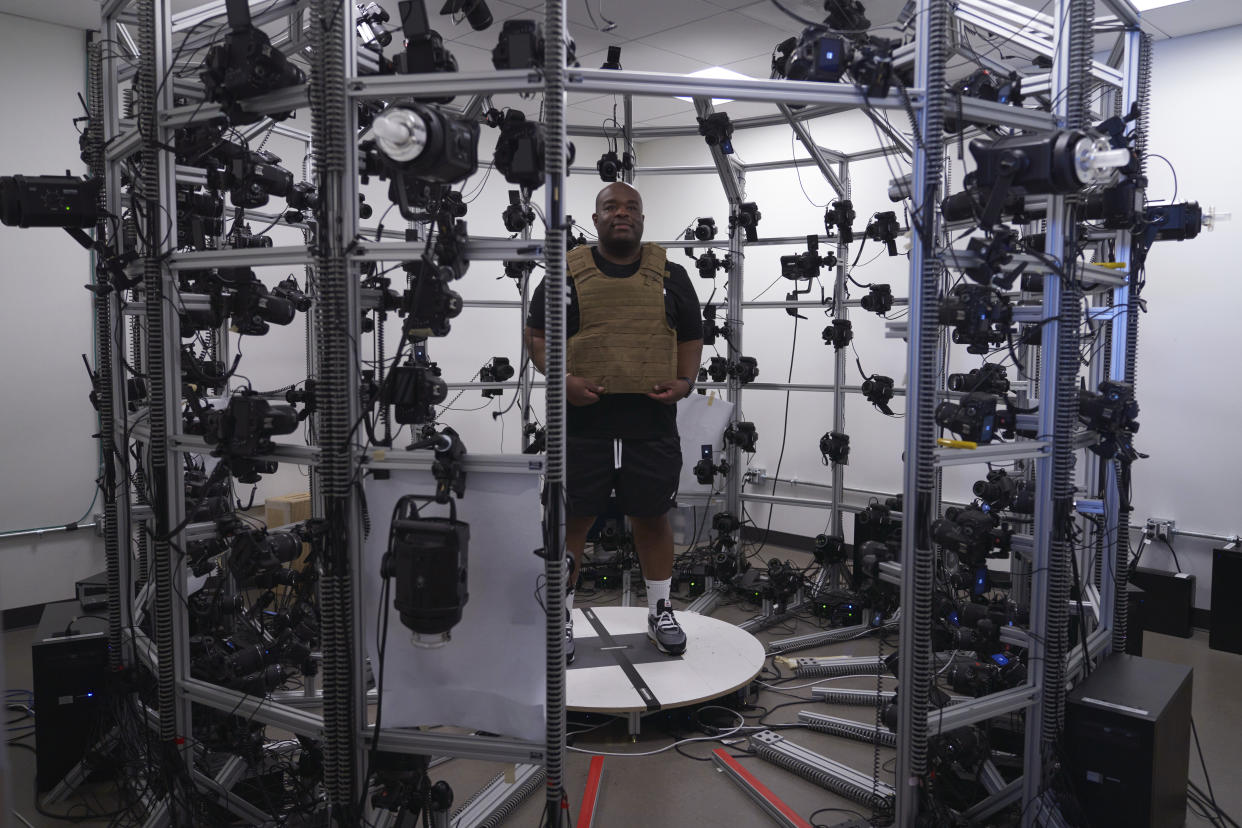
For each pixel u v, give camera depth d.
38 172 4.22
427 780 2.13
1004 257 2.07
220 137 2.21
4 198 2.42
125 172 2.80
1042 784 2.28
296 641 2.59
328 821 2.14
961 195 2.17
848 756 2.89
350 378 1.94
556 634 1.89
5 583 4.18
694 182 6.32
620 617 3.76
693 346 3.20
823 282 5.69
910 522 2.09
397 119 1.68
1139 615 3.43
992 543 2.32
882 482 5.48
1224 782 2.72
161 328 2.23
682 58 4.65
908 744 2.11
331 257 1.90
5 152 4.12
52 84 4.25
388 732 2.01
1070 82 2.20
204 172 2.52
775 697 3.42
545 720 1.96
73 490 4.38
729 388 4.65
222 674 2.38
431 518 1.90
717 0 3.81
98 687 2.71
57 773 2.67
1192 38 4.18
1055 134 1.98
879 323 5.44
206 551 2.41
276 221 3.62
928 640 2.09
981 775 2.54
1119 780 2.19
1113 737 2.20
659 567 3.34
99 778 2.73
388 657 2.03
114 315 2.64
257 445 2.07
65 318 4.33
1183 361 4.29
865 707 3.29
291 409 2.20
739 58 4.66
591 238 6.41
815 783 2.69
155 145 2.18
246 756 2.42
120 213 2.67
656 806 2.57
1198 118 4.18
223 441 2.09
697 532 4.85
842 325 4.19
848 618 4.19
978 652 2.56
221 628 2.61
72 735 2.68
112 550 2.66
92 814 2.55
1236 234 4.09
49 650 2.65
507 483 1.94
